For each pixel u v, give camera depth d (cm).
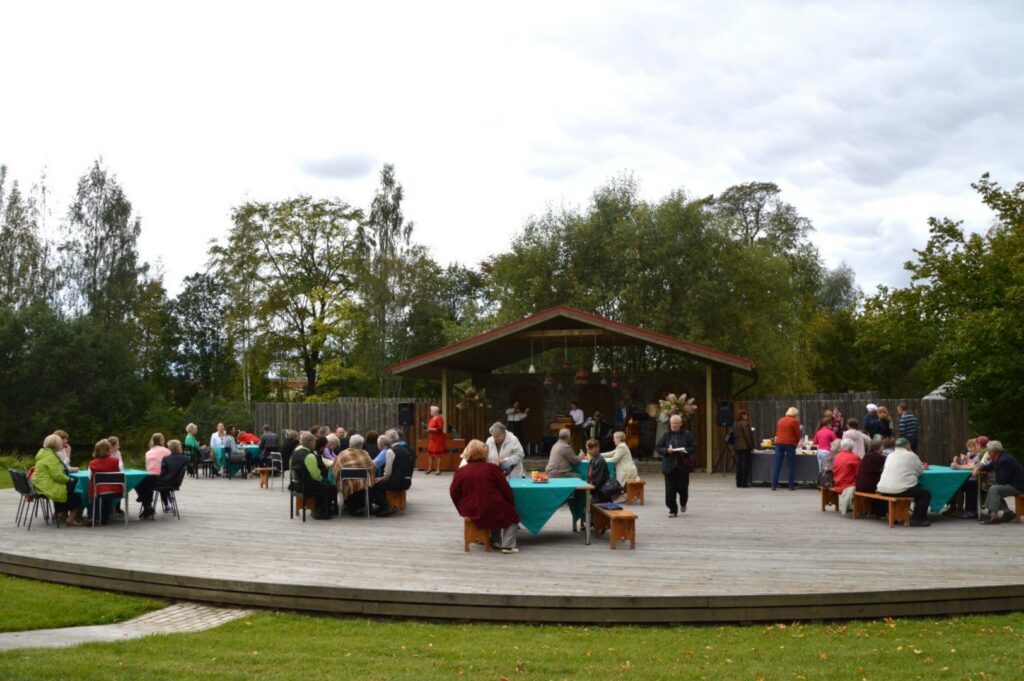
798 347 3834
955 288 2731
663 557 1033
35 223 4569
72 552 1073
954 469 1417
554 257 3556
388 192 4275
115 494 1302
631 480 1619
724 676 642
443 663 678
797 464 1952
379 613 845
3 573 1077
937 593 841
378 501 1430
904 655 696
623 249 3462
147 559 1023
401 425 2506
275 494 1788
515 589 849
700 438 2525
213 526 1310
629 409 2538
